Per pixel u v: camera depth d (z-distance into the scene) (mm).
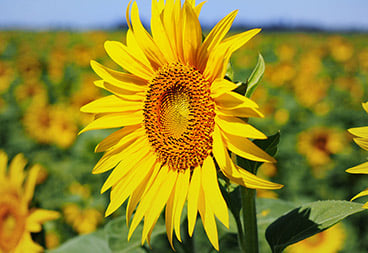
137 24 568
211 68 540
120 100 596
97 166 591
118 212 1147
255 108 495
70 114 1922
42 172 1405
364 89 2646
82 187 1240
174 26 554
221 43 518
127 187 582
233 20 520
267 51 5605
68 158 1794
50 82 3285
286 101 2492
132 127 601
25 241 737
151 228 553
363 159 1557
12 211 756
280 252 560
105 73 590
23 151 1948
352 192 1438
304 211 558
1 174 777
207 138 553
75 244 698
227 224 508
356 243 1137
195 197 538
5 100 2912
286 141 1812
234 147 516
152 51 577
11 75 3371
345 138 1679
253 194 568
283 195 1478
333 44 4297
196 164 561
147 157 590
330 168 1520
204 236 862
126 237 660
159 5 567
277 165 1568
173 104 583
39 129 1943
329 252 1114
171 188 563
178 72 567
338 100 2451
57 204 1191
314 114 2199
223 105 528
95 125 586
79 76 3350
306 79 2771
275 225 568
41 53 5574
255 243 573
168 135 579
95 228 1163
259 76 530
